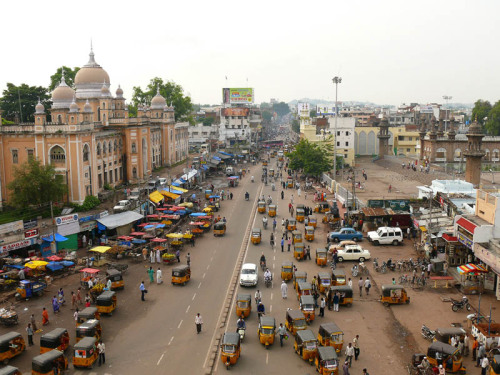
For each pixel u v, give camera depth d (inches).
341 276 1748.3
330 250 2192.4
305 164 4247.0
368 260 2101.4
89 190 2743.6
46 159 2605.8
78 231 2239.2
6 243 1911.9
